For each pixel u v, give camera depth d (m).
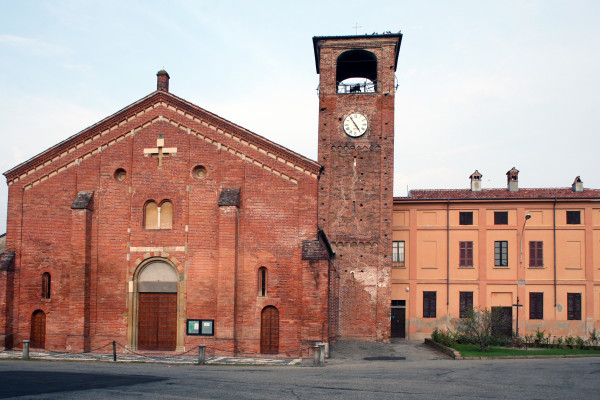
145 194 32.38
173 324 31.42
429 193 51.03
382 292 41.69
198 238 31.58
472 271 47.84
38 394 17.31
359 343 39.81
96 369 24.25
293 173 31.52
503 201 48.12
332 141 43.59
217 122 32.22
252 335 30.50
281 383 20.14
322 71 44.41
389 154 43.03
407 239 48.72
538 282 47.12
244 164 31.89
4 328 31.42
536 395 18.28
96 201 32.53
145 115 33.00
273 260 31.02
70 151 33.09
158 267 32.00
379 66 43.91
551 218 47.78
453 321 47.31
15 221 32.91
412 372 24.45
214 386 19.22
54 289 32.00
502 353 35.03
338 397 17.36
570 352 36.56
